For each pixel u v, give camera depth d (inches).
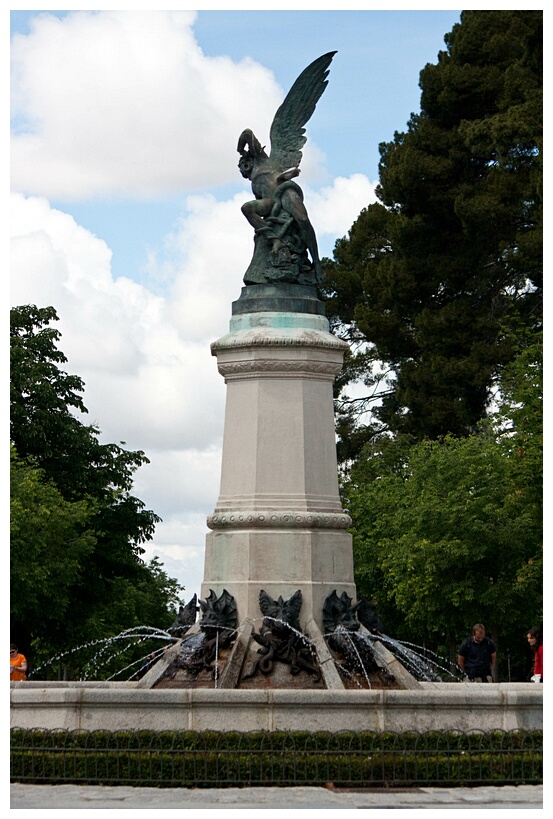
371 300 2025.1
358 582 1795.0
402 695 613.3
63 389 1686.8
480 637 887.1
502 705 619.2
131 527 1706.4
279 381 771.4
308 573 739.4
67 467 1667.1
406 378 1886.1
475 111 1875.0
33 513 1455.5
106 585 1694.1
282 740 587.5
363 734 591.5
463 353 1817.2
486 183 1771.7
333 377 786.2
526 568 1413.6
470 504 1466.5
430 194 1828.2
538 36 1704.0
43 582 1456.7
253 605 732.0
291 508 752.3
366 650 717.9
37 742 589.0
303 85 828.0
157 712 604.4
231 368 776.9
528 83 1728.6
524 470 1334.9
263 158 821.2
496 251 1822.1
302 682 699.4
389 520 1711.4
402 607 1583.4
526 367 1376.7
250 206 805.9
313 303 791.7
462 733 594.9
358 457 2164.1
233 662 704.4
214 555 756.6
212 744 584.4
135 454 1723.7
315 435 770.2
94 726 602.2
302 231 802.8
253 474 760.3
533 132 1664.6
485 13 1867.6
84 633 1673.2
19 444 1649.9
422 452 1630.2
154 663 782.5
